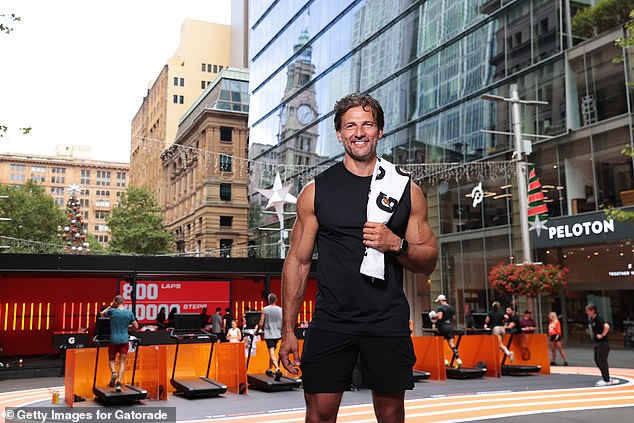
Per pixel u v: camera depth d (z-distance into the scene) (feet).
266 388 39.81
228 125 194.08
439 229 92.12
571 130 72.23
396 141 103.60
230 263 65.87
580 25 72.23
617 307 67.72
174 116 304.09
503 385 40.16
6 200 168.14
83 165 558.15
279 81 153.48
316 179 8.43
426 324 48.06
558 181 73.82
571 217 71.51
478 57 87.10
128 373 38.60
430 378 44.09
